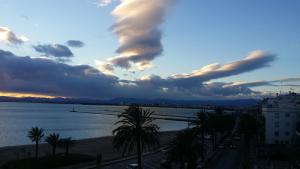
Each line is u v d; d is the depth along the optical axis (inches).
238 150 3983.8
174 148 2225.6
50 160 3085.6
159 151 3875.5
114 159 3385.8
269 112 4288.9
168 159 2436.0
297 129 4010.8
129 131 2004.2
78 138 6510.8
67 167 2945.4
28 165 2938.0
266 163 3058.6
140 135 2016.5
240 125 4315.9
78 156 3366.1
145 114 2059.5
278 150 3454.7
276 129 4249.5
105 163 3137.3
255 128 4099.4
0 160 3494.1
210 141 5093.5
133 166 2792.8
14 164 3019.2
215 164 3019.2
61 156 3267.7
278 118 4249.5
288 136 4210.1
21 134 6978.4
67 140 3371.1
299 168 2706.7
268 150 3513.8
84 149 4434.1
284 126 4227.4
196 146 2230.6
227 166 2918.3
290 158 3088.1
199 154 2268.7
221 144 4613.7
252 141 4926.2
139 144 2033.7
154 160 3289.9
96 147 4655.5
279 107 4407.0
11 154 3971.5
